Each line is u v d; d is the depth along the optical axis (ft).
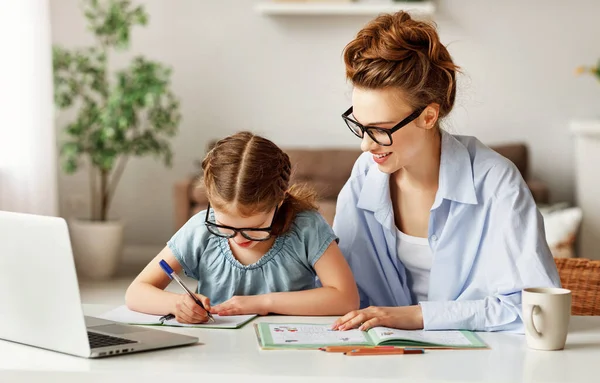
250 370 4.70
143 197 21.09
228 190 6.04
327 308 6.36
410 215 6.87
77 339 4.92
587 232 19.22
